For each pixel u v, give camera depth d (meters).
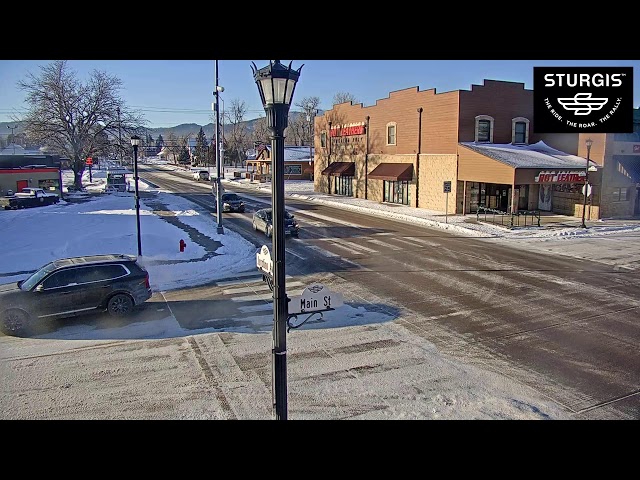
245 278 16.89
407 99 37.12
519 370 9.62
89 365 9.81
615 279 16.52
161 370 9.59
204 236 24.89
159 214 34.19
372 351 10.54
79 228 26.31
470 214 32.44
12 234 24.58
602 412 8.02
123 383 9.04
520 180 27.50
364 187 43.81
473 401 8.39
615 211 30.80
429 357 10.23
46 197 41.12
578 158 31.59
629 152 30.83
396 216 32.53
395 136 39.03
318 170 52.50
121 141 61.72
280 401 6.48
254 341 11.08
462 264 18.70
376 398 8.49
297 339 11.20
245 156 131.00
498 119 33.72
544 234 25.09
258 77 5.93
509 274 17.16
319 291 6.91
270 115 5.95
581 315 12.89
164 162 183.50
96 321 12.42
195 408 8.15
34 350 10.59
